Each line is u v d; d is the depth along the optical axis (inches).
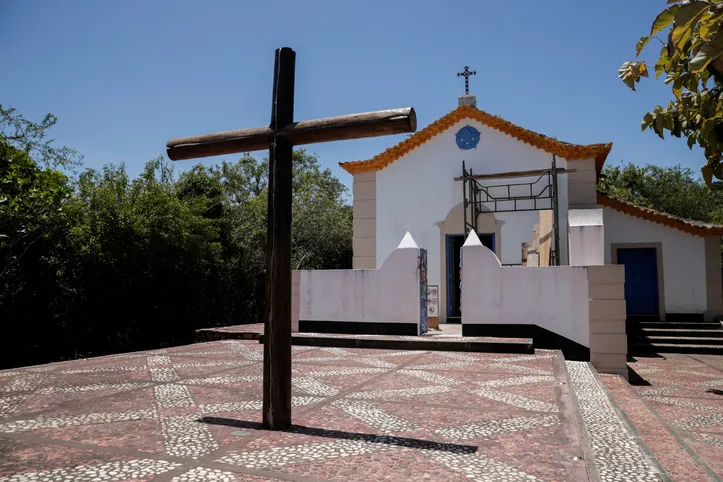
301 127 167.9
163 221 718.5
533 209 565.6
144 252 697.6
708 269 569.3
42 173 575.2
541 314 361.7
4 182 514.6
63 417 175.0
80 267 659.4
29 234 582.6
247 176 1497.3
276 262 166.1
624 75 190.1
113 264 677.3
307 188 1481.3
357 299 420.8
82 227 638.5
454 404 195.6
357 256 618.8
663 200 1210.6
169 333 800.9
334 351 357.7
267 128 173.8
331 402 199.3
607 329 341.7
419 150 611.5
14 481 116.7
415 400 202.8
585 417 188.4
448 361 307.3
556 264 499.2
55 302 647.8
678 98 209.2
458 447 142.8
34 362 631.2
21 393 215.2
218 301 904.3
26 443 145.6
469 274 382.0
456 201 593.3
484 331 375.2
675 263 578.2
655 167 1288.1
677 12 144.8
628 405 246.5
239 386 230.7
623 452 143.9
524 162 578.2
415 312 405.1
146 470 123.9
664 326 555.8
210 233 804.6
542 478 119.3
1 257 552.7
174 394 213.5
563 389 223.8
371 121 159.6
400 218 609.0
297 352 352.8
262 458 133.0
